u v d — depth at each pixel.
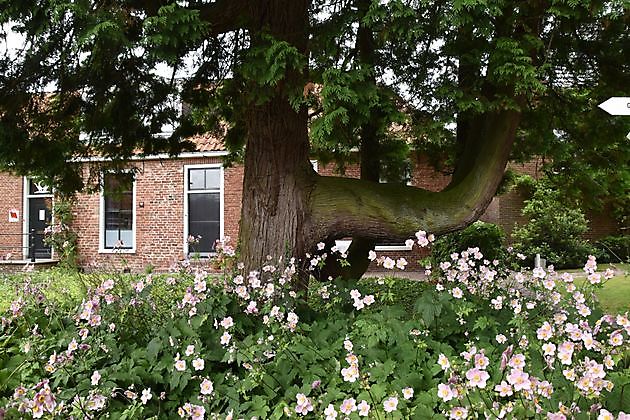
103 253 14.05
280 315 3.16
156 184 14.02
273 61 3.68
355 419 2.43
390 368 2.94
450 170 6.81
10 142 4.84
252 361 2.92
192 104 6.19
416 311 3.34
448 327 3.33
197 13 3.40
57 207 13.84
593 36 4.95
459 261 3.55
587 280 3.29
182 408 2.60
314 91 4.04
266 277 4.41
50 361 2.88
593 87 5.55
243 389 2.80
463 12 3.27
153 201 14.03
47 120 5.21
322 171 12.08
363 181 4.93
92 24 3.29
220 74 5.52
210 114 6.45
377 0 3.40
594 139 5.91
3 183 14.58
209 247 13.88
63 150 5.46
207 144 13.70
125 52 4.13
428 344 3.18
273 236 4.71
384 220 4.61
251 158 4.89
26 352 3.19
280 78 3.64
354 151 6.86
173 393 2.92
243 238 4.85
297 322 3.29
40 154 5.21
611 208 15.76
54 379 2.97
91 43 3.71
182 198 13.91
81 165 6.08
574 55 5.22
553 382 2.45
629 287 7.07
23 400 2.60
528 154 6.40
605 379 2.44
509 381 2.11
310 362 3.08
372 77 3.81
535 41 3.68
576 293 3.05
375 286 4.34
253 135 4.87
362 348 3.18
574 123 5.98
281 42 3.61
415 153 6.56
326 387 2.94
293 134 4.80
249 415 2.73
